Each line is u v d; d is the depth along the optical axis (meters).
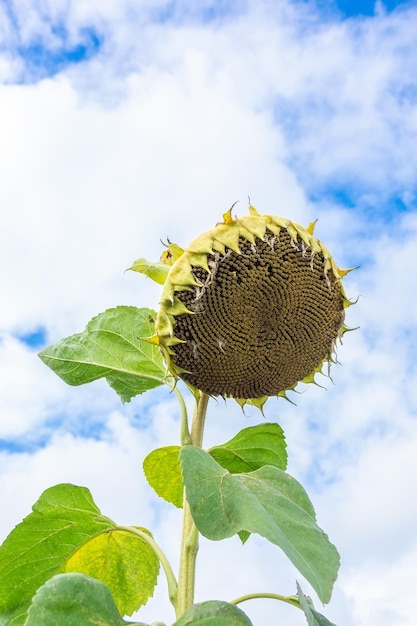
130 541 1.16
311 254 1.05
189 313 1.01
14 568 1.13
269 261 1.03
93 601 0.90
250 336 1.04
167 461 1.17
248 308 1.03
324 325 1.08
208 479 0.93
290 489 1.01
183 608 0.95
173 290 1.00
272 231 1.03
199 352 1.03
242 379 1.07
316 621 0.96
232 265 1.02
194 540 0.98
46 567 1.14
